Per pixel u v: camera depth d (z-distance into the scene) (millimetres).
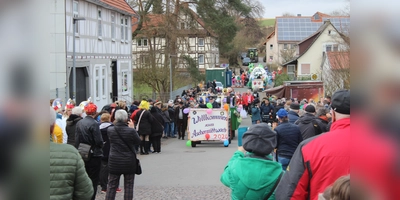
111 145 9352
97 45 33562
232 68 112188
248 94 44125
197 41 85312
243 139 5016
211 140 23688
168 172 15109
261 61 138875
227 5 58312
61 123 9797
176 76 51688
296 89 39938
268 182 4789
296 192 3965
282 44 111438
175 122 28016
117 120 9352
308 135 10258
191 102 28078
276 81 67688
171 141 26688
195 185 12797
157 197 11312
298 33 112500
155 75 48875
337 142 3818
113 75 38625
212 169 15641
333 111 4176
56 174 4633
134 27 54344
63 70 27016
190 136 23453
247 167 4852
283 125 9617
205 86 55812
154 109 20922
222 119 23531
